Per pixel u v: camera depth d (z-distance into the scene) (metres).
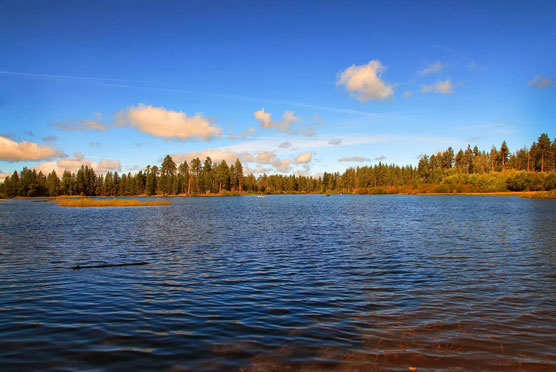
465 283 13.61
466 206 65.12
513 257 18.62
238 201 110.75
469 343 8.29
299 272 15.59
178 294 12.30
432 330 9.05
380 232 29.88
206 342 8.36
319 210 61.78
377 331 9.00
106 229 33.00
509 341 8.39
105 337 8.63
